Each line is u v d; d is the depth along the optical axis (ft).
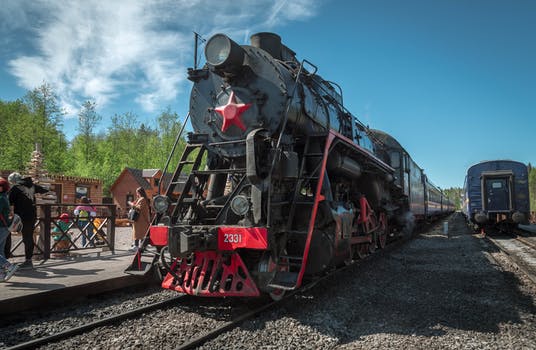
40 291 15.98
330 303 17.44
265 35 22.85
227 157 19.16
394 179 35.63
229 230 15.66
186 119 21.07
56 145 116.57
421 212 57.57
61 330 14.05
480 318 15.53
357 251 28.30
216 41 18.16
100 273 20.42
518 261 29.91
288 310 16.29
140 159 156.25
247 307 16.62
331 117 24.50
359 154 25.16
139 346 12.44
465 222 94.68
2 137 116.67
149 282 21.53
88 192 84.12
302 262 16.38
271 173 15.94
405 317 15.67
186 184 19.04
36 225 23.86
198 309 16.60
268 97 18.48
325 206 19.43
